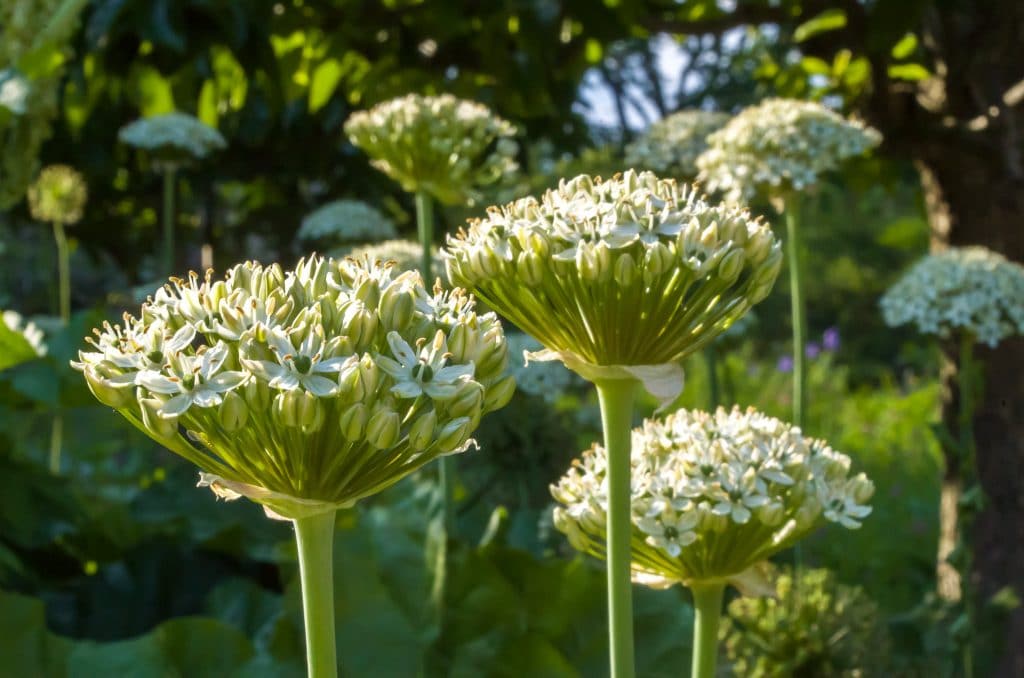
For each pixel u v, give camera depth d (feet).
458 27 11.69
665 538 3.66
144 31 10.07
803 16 10.61
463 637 6.61
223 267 23.15
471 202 7.45
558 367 9.40
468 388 2.56
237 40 10.50
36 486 10.09
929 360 33.22
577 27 12.66
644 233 3.26
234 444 2.63
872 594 13.24
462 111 7.28
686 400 24.07
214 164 17.66
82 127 15.90
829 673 7.29
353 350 2.59
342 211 13.14
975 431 10.36
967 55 10.58
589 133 15.78
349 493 2.69
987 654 8.55
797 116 7.45
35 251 29.99
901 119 10.69
